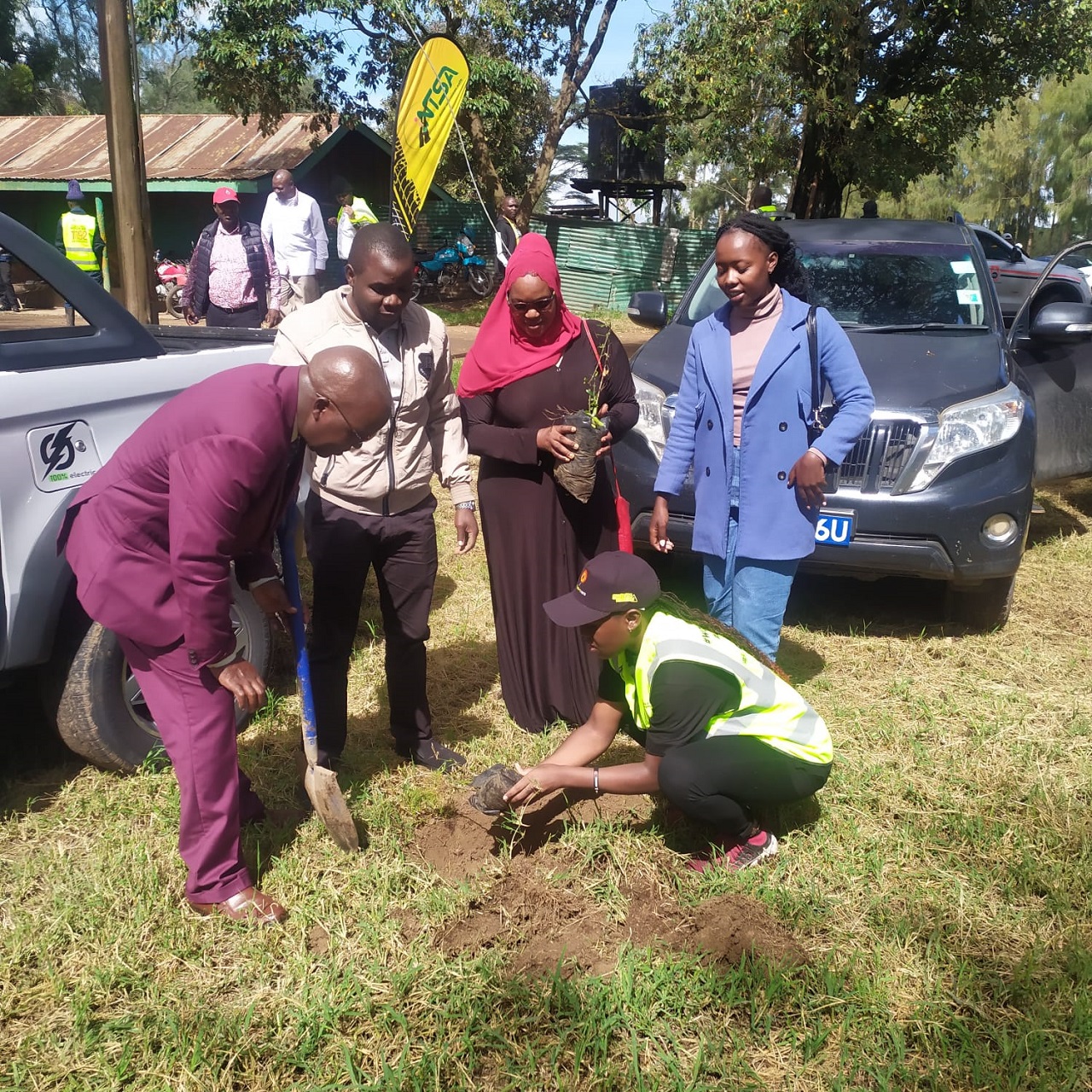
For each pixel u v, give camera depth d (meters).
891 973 2.66
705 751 2.94
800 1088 2.33
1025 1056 2.39
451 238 22.66
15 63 37.97
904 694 4.30
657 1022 2.49
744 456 3.50
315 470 3.31
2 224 3.25
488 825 3.37
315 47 16.58
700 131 18.14
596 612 2.83
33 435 3.21
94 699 3.39
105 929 2.77
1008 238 14.17
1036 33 16.64
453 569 5.78
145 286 8.09
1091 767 3.71
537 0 18.48
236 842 2.86
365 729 4.02
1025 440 4.71
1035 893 3.03
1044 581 5.72
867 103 16.48
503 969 2.68
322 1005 2.50
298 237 9.87
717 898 2.91
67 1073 2.34
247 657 3.82
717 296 5.74
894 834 3.28
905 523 4.55
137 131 7.89
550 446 3.64
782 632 5.02
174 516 2.48
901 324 5.43
